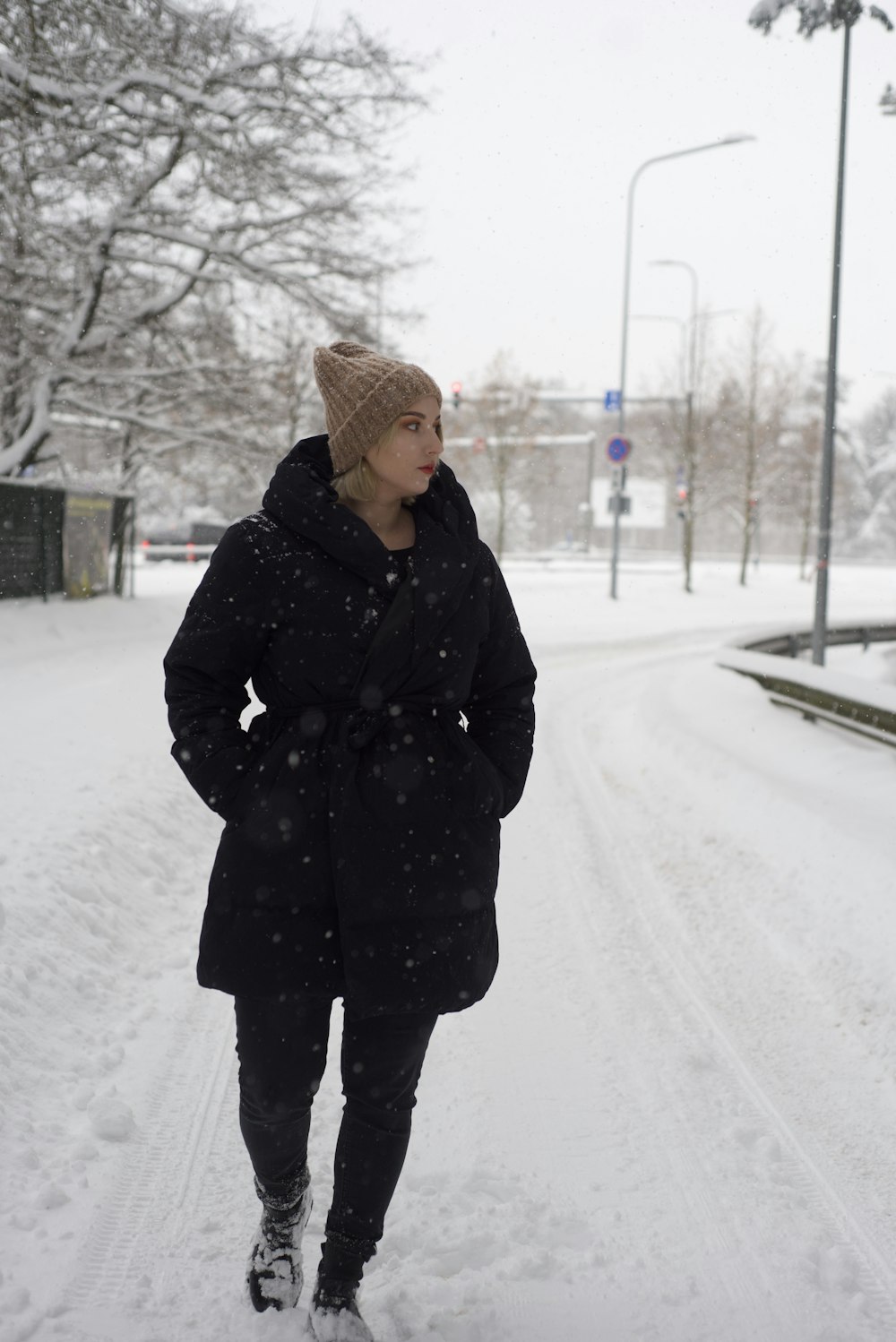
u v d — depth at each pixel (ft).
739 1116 11.53
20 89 48.80
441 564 7.30
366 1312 8.07
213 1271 8.43
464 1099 11.68
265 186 54.54
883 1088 12.28
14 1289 8.00
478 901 7.44
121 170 52.75
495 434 150.61
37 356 57.16
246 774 7.32
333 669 7.23
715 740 31.17
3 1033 11.62
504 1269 8.70
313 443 7.93
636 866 21.54
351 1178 7.54
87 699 32.27
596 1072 12.47
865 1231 9.49
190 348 62.64
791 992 15.10
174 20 50.78
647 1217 9.56
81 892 15.89
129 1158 10.10
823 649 46.93
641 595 119.14
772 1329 8.13
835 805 22.43
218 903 7.34
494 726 8.09
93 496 64.75
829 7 38.09
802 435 172.04
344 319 58.65
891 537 318.04
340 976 7.29
